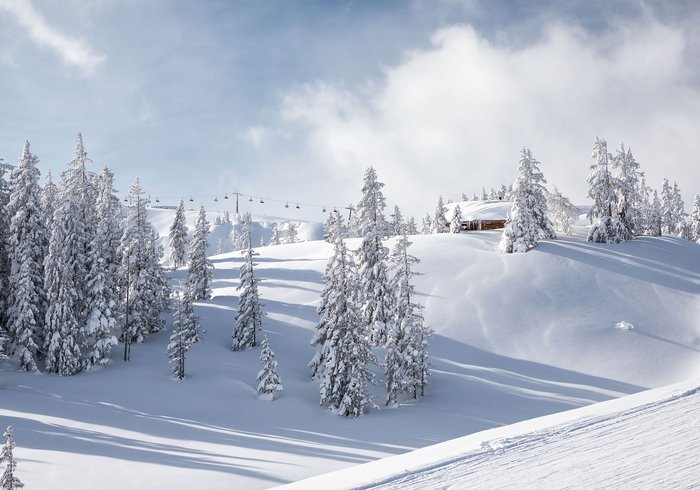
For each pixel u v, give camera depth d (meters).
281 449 28.34
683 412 9.15
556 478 6.63
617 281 59.69
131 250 51.06
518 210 69.12
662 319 52.56
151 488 22.17
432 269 65.62
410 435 32.28
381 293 50.50
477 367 46.47
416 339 41.91
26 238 45.09
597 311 54.47
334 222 43.41
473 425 34.53
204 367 45.28
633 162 76.38
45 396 36.97
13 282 44.28
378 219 54.25
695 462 6.56
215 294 69.44
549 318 53.88
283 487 8.57
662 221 111.00
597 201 76.12
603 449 7.61
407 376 40.91
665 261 64.81
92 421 32.22
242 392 40.28
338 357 38.84
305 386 42.53
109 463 24.84
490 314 54.84
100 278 45.69
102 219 54.78
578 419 9.73
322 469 24.66
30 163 46.16
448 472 7.41
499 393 40.97
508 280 60.72
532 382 43.22
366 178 55.03
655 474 6.34
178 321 44.12
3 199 46.47
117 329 54.34
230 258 96.06
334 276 41.44
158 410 35.97
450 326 53.28
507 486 6.57
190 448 27.98
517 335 51.56
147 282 52.47
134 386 40.50
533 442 8.49
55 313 43.25
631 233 76.69
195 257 66.25
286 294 65.12
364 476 8.04
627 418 9.27
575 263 63.81
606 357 46.94
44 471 23.56
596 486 6.19
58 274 43.69
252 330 50.59
